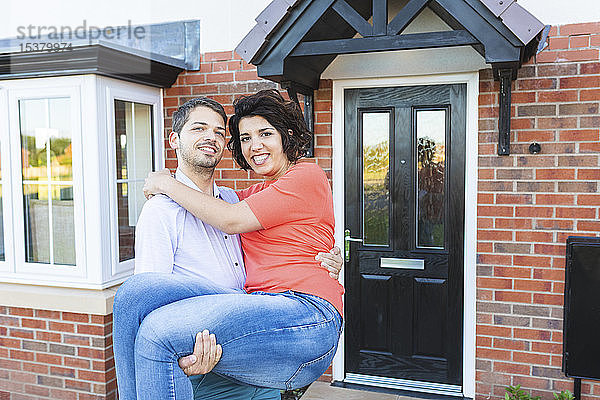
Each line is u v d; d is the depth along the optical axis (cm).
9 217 350
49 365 348
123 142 352
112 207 338
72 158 332
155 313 130
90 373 338
